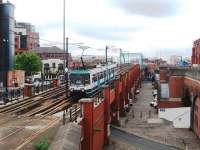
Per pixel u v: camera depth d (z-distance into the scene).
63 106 41.28
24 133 26.88
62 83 67.25
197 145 48.53
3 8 59.03
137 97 102.56
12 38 60.84
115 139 50.41
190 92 61.34
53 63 124.44
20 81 63.47
